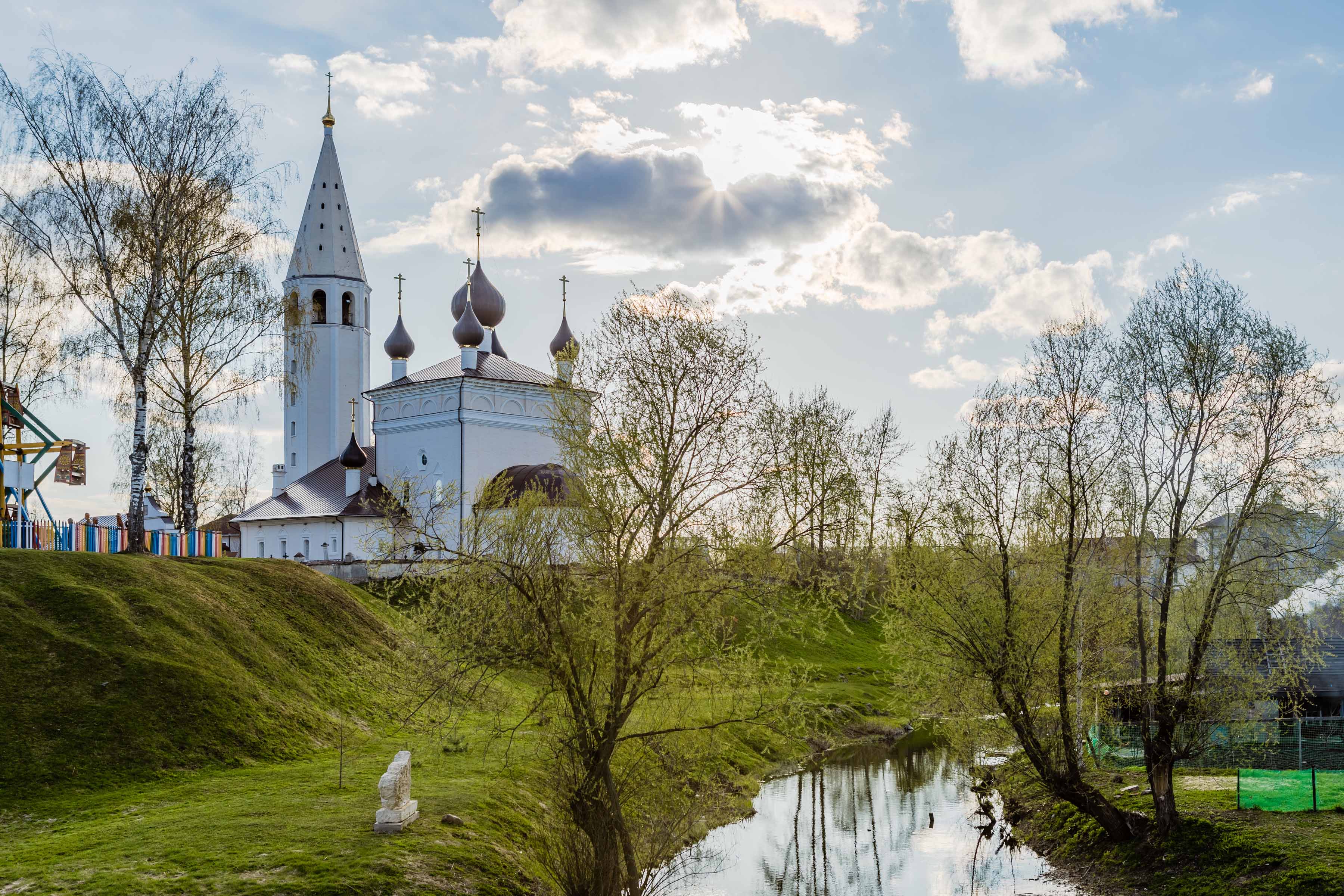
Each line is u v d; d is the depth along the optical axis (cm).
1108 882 2577
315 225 9388
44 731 2805
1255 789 2650
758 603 2111
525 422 7475
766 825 3478
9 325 4416
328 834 2161
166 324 4097
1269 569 2622
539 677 2100
